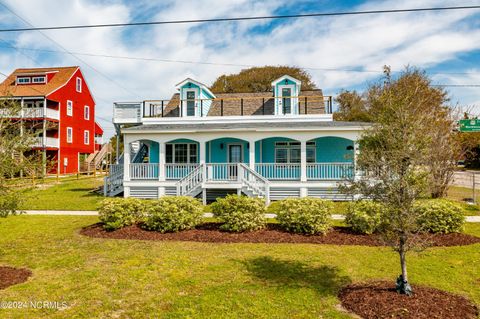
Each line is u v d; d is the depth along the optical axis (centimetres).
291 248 817
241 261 711
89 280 603
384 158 518
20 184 654
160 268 665
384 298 503
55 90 3412
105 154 3588
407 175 505
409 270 650
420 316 443
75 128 3769
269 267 671
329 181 1622
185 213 1000
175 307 491
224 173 1658
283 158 1902
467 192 1938
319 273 636
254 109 2170
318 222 941
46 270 663
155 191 1708
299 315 463
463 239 882
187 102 2103
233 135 1648
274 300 511
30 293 545
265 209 1038
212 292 543
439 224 927
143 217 1100
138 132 1697
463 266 675
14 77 3666
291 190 1631
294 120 1941
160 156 1706
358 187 547
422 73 2656
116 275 627
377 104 629
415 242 540
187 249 811
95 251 797
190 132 1659
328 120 1923
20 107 659
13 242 898
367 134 570
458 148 1622
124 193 1723
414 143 505
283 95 2059
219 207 1007
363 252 779
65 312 478
